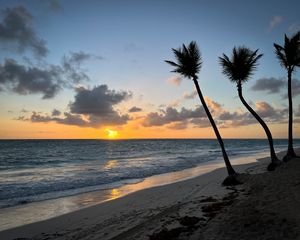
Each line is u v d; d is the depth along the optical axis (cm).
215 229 718
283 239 604
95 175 2295
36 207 1256
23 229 956
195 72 1802
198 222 812
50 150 6725
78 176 2250
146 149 7394
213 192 1305
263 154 4481
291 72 2048
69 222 1013
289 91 2059
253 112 1912
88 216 1077
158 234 742
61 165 3297
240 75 1861
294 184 1075
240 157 3906
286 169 1471
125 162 3525
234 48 1845
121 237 787
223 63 1883
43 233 912
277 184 1145
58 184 1867
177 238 696
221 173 2108
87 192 1589
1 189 1702
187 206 1049
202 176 2008
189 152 5691
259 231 660
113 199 1363
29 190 1666
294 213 738
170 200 1233
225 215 820
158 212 1012
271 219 716
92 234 847
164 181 1938
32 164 3497
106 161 3744
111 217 1027
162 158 4125
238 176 1555
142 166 2977
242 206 879
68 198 1436
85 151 6397
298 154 2789
